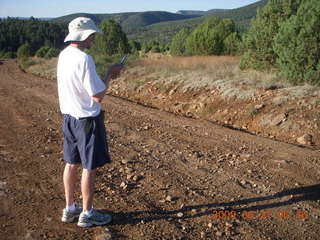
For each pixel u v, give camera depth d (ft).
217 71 39.09
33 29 397.39
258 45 36.78
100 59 63.36
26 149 17.69
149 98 38.29
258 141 20.12
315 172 14.89
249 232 10.19
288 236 10.02
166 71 44.70
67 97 9.22
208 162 16.20
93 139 9.39
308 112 23.66
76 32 9.08
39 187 12.98
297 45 28.81
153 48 142.10
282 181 13.88
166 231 10.12
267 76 32.86
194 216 11.06
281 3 35.91
